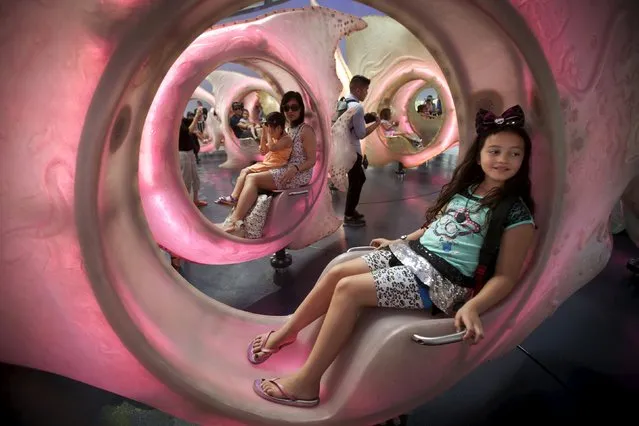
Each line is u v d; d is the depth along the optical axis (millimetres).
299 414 1511
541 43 1310
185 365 1481
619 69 1474
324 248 3771
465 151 2041
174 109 2547
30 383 1980
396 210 4934
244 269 3309
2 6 1044
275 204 3207
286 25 3141
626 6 1399
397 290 1556
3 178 1170
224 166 7758
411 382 1507
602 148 1532
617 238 3500
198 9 1345
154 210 2715
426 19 1740
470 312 1408
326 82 3586
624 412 1792
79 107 1152
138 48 1152
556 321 2434
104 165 1286
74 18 1078
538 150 1544
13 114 1125
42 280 1260
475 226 1577
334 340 1550
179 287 1880
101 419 1799
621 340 2266
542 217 1507
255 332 1956
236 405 1432
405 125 8953
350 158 4133
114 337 1285
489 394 1904
